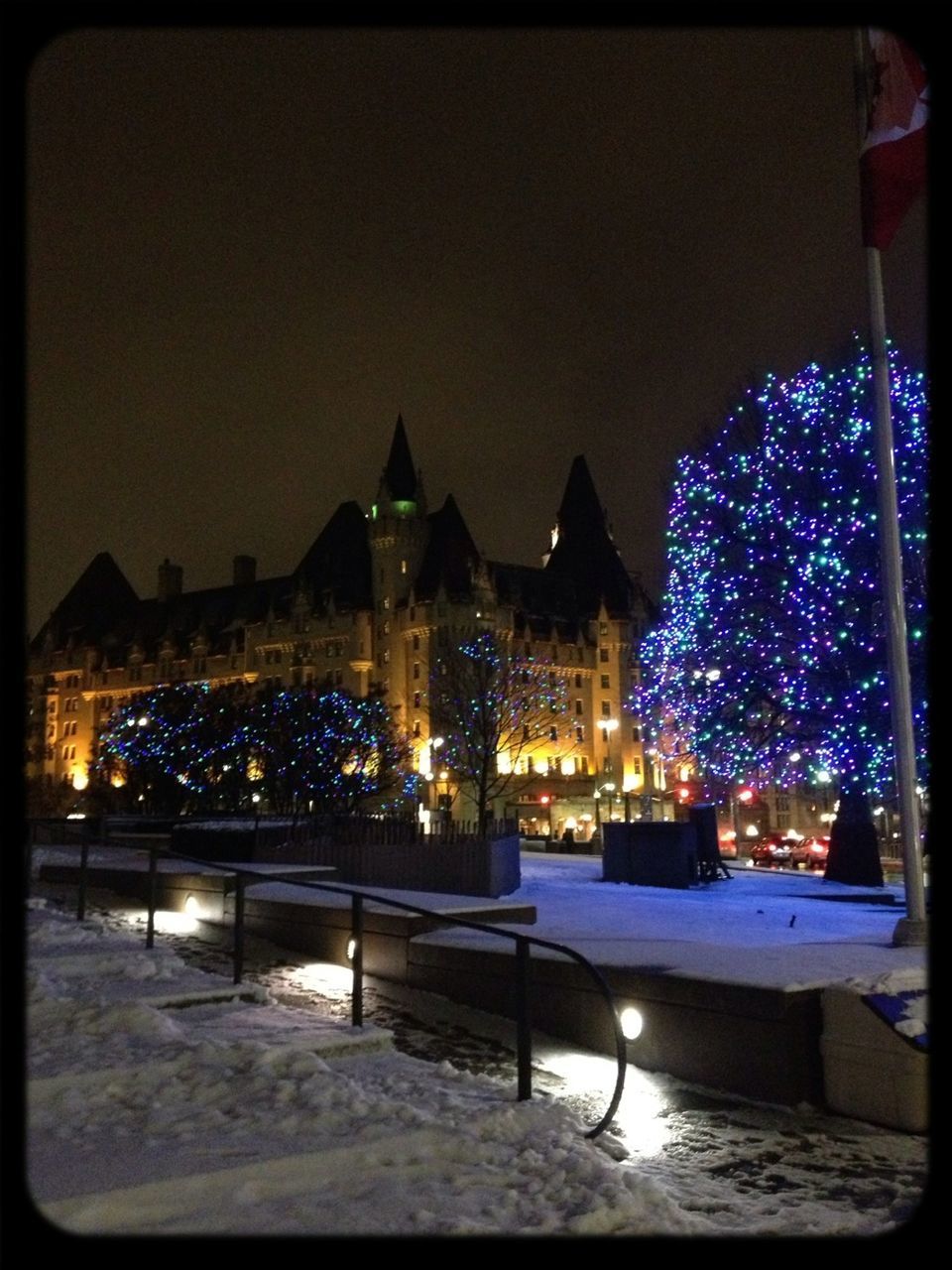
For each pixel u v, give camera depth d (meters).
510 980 11.21
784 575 30.22
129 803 76.06
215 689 70.75
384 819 26.36
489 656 81.00
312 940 14.59
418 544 124.06
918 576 26.77
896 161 12.45
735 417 32.94
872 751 27.66
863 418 28.47
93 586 160.75
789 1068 8.41
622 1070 7.42
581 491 140.50
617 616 128.12
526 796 110.38
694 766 38.94
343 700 68.56
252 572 148.50
